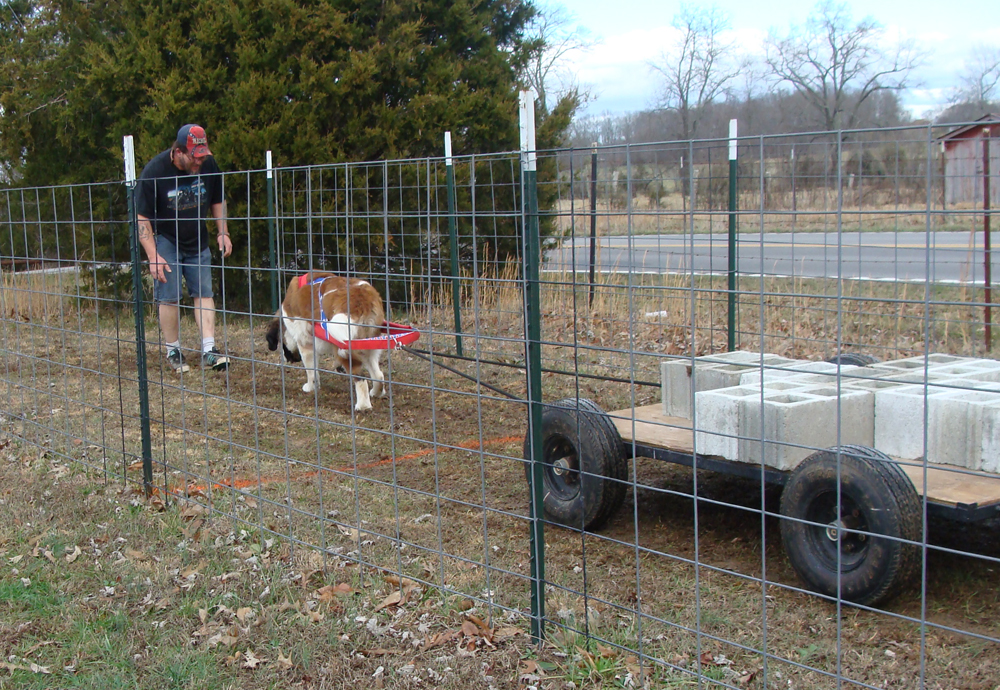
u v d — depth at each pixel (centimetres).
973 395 382
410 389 774
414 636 331
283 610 358
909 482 327
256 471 544
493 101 1270
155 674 315
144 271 1088
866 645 317
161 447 593
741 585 374
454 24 1326
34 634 348
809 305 895
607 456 420
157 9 1222
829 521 351
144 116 1164
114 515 471
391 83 1256
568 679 297
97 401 725
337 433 638
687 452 409
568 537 434
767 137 248
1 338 991
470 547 422
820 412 380
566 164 1298
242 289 1223
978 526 429
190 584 384
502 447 597
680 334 852
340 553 407
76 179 1276
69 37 1386
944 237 1262
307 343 736
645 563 400
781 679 293
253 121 1173
